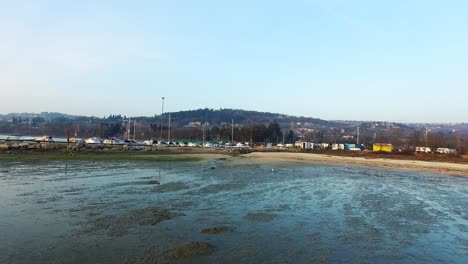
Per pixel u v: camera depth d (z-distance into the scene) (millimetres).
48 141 99188
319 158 80000
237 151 105438
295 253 12344
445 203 23906
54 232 13742
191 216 17234
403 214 19781
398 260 12172
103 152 66250
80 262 10648
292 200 23156
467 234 15984
